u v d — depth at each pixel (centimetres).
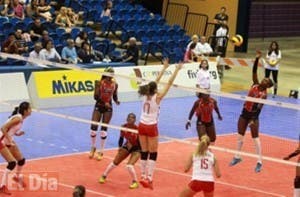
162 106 2494
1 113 2200
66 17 2995
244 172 1717
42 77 2331
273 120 2420
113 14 3259
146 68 2567
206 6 3672
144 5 3738
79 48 2581
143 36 3111
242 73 3288
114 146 1895
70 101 2375
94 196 1455
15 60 2377
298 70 3484
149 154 1485
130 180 1585
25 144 1855
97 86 1717
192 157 1315
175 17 3744
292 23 4503
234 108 2553
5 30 2667
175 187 1547
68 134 1998
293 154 1588
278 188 1595
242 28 3716
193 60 2825
